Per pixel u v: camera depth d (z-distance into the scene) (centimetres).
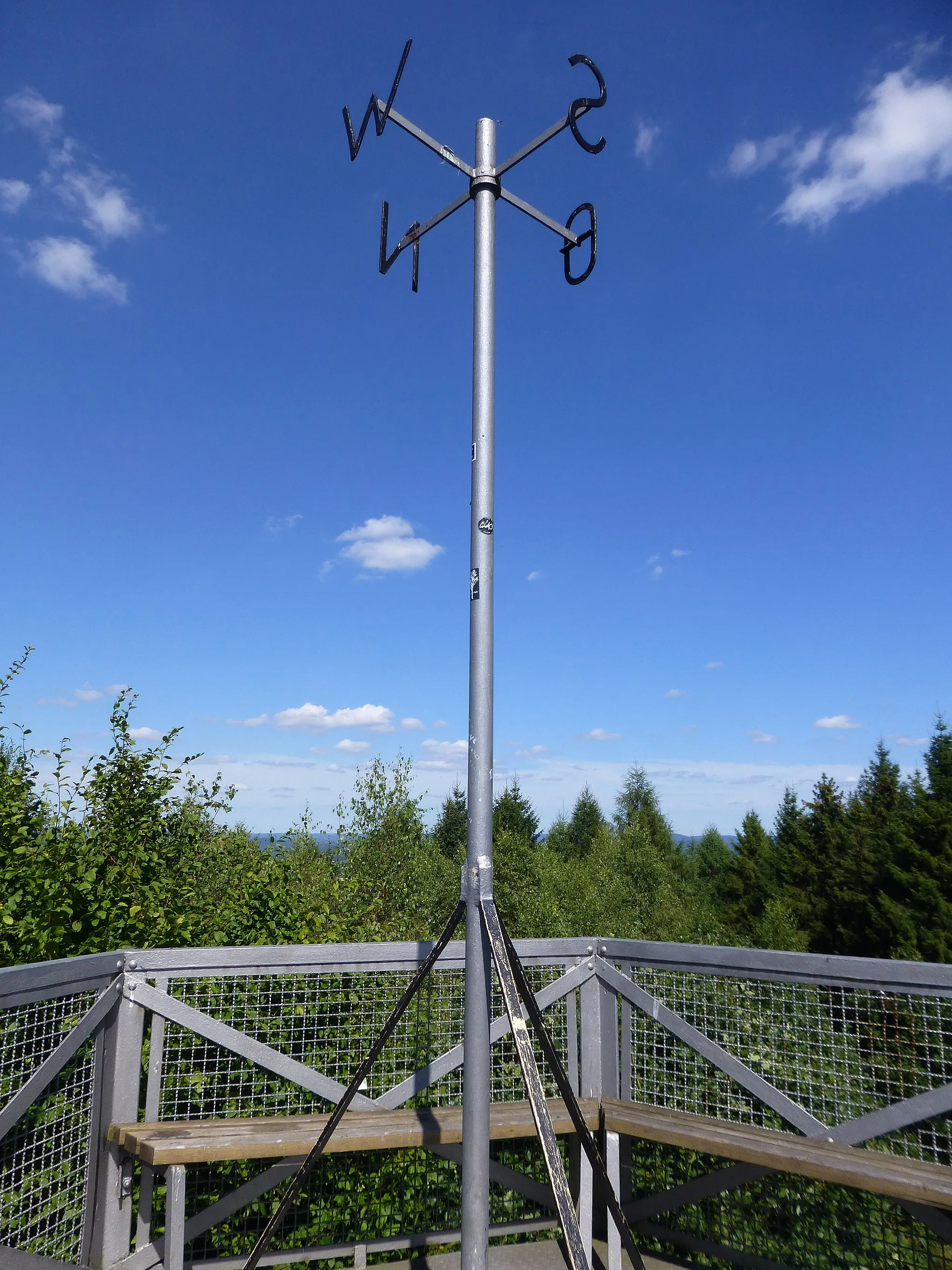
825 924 2128
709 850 3494
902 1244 265
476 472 233
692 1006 303
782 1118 279
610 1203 230
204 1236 302
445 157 246
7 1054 230
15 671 455
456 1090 320
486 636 227
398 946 314
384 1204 317
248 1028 299
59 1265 241
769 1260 285
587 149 229
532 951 320
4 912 332
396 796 865
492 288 241
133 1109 278
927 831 1936
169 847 462
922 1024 256
